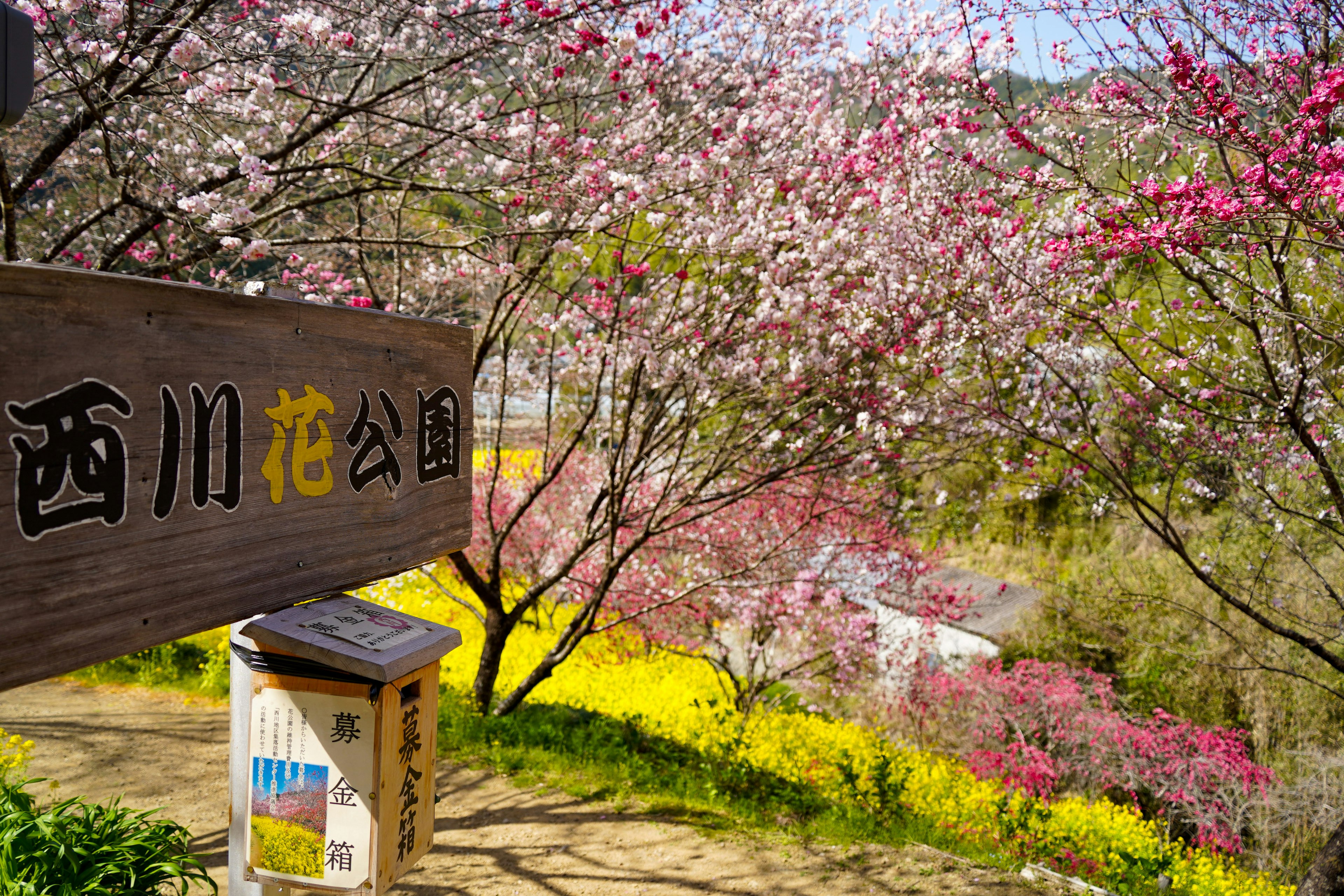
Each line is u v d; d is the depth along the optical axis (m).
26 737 6.21
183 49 3.65
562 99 4.98
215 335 1.36
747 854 4.88
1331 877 4.57
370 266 7.23
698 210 5.82
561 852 4.83
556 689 9.52
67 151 4.94
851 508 8.07
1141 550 11.83
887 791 5.87
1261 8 3.92
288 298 1.52
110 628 1.18
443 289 7.88
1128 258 5.14
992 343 5.83
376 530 1.77
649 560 9.34
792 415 6.65
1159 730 9.23
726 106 6.36
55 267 1.11
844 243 5.93
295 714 1.83
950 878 4.65
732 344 6.58
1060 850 5.75
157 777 5.62
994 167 4.84
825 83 6.77
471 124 4.62
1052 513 13.74
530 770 6.14
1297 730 8.68
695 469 7.60
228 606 1.39
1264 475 5.69
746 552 8.72
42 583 1.09
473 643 10.72
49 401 1.10
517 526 11.10
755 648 9.58
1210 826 8.38
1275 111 3.90
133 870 3.03
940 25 5.66
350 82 6.24
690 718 9.08
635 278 6.60
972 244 5.68
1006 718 9.63
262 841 1.85
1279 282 4.25
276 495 1.49
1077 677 10.24
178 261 4.00
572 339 7.32
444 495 2.04
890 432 6.20
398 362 1.84
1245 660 9.08
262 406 1.46
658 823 5.29
